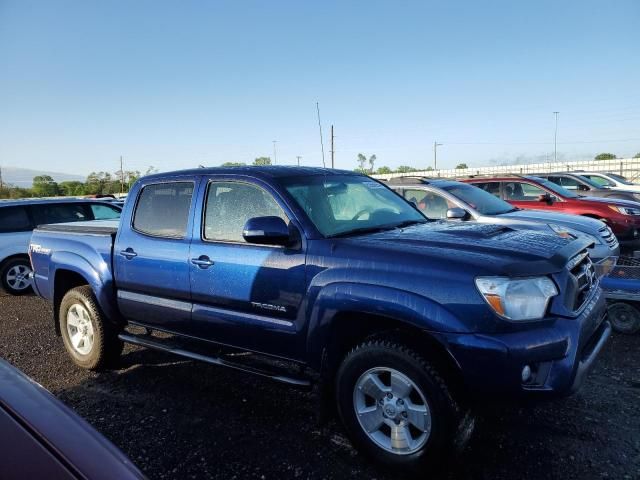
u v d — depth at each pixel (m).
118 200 10.91
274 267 3.45
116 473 1.51
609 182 17.56
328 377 3.29
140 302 4.34
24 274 8.88
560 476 2.95
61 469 1.43
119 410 4.00
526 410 3.75
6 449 1.43
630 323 5.27
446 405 2.82
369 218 3.97
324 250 3.28
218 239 3.84
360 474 3.06
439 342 2.78
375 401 3.10
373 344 3.04
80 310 4.89
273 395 4.21
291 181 3.80
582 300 3.23
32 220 9.03
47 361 5.21
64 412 1.76
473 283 2.75
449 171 43.81
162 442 3.48
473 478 2.96
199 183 4.06
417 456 2.92
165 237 4.17
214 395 4.25
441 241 3.22
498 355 2.67
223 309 3.79
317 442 3.44
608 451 3.18
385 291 2.93
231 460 3.23
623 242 10.17
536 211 8.70
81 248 4.82
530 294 2.78
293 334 3.39
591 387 4.11
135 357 5.25
